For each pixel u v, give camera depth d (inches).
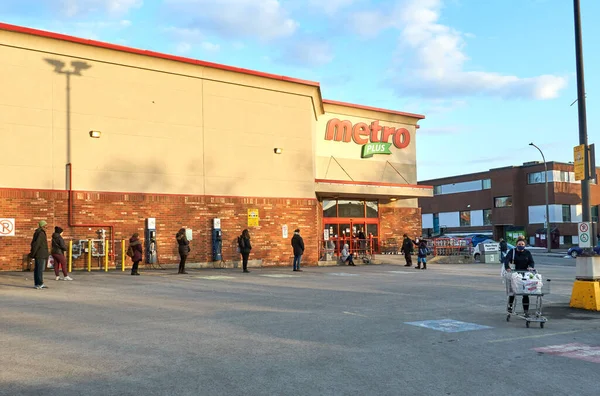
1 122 751.7
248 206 970.1
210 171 933.2
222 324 385.1
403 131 1421.0
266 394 223.6
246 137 978.7
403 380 247.3
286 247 1013.2
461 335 358.0
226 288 616.1
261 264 971.9
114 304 476.1
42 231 577.0
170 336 339.6
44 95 786.2
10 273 716.0
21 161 762.2
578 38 536.7
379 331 365.7
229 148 957.8
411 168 1434.5
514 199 2449.6
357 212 1326.3
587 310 484.1
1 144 749.3
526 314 411.2
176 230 887.1
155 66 885.2
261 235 982.4
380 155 1379.2
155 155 877.8
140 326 373.7
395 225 1395.2
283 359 282.8
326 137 1286.9
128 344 314.8
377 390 231.6
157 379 242.4
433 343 330.3
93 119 823.7
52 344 312.5
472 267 1113.4
